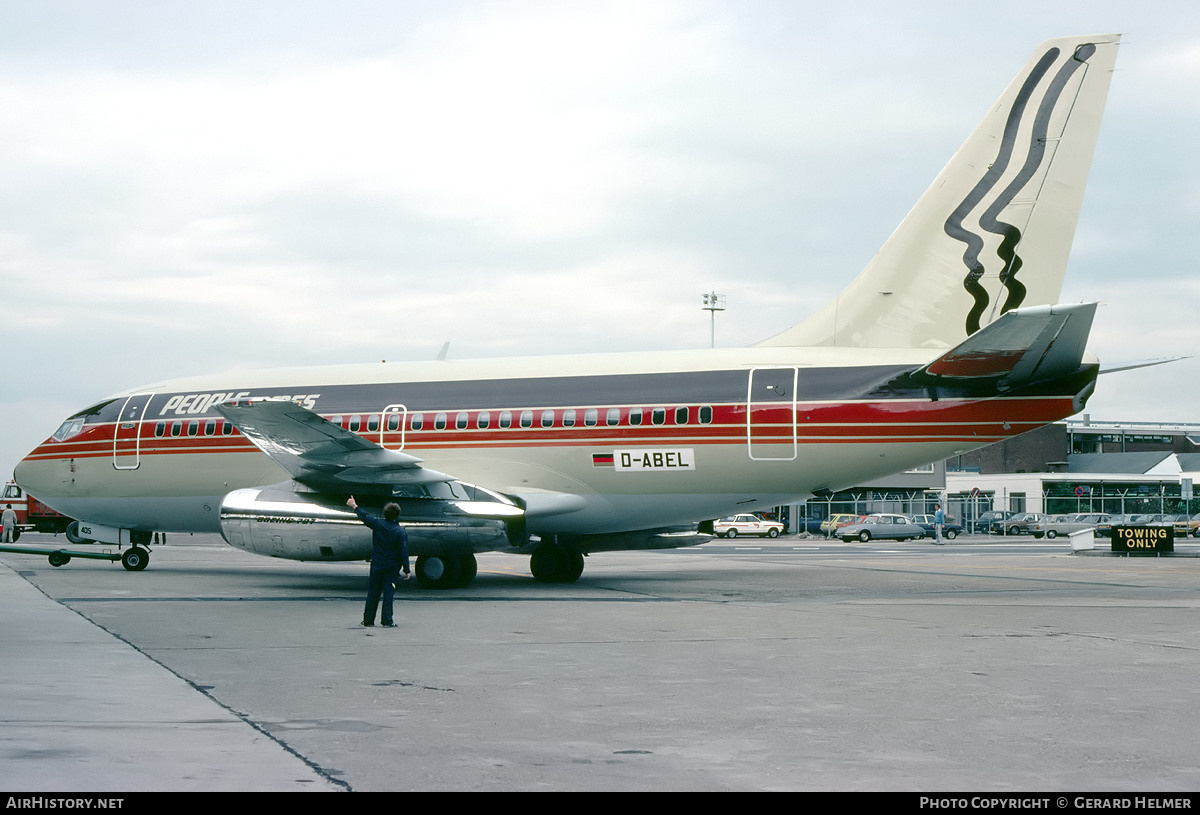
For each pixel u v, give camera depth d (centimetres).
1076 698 870
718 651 1152
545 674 993
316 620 1459
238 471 2347
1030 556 3769
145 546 2744
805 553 4159
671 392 2059
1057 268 1905
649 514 2109
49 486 2592
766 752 682
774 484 1997
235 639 1247
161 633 1296
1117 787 597
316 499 2009
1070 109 1898
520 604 1722
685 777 619
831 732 741
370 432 2233
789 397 1980
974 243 1945
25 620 1425
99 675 970
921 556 3794
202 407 2406
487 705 839
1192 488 8569
